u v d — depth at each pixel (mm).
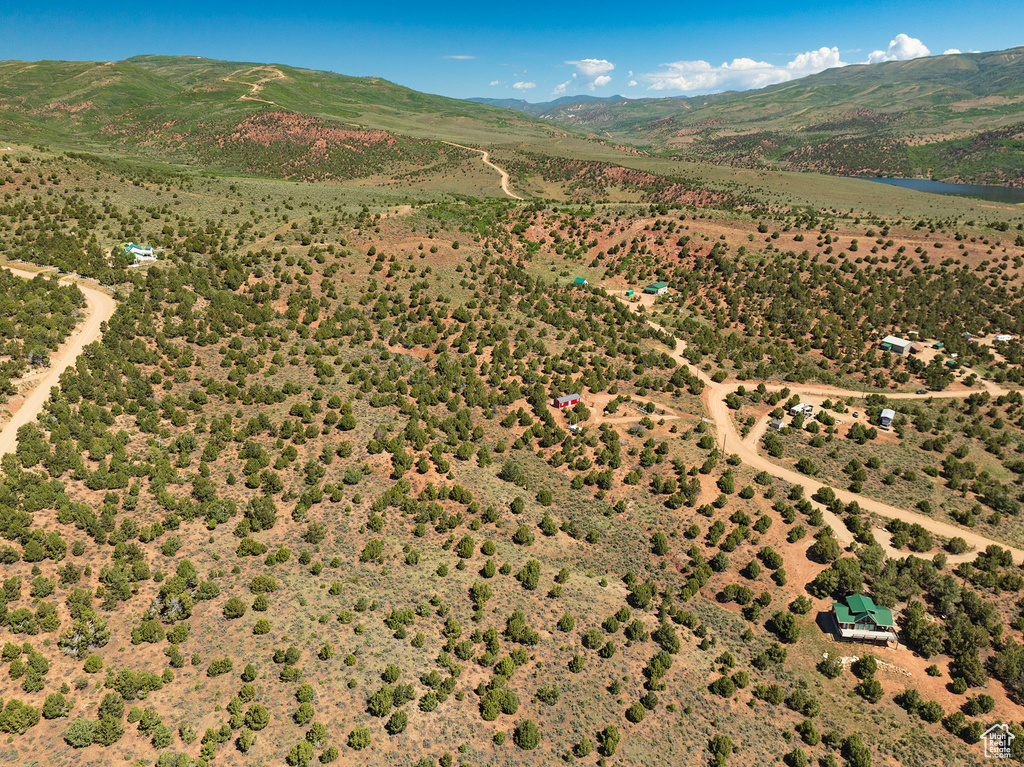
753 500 91188
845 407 123438
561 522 85062
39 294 102812
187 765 42969
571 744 52250
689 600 73938
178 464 78188
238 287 125688
